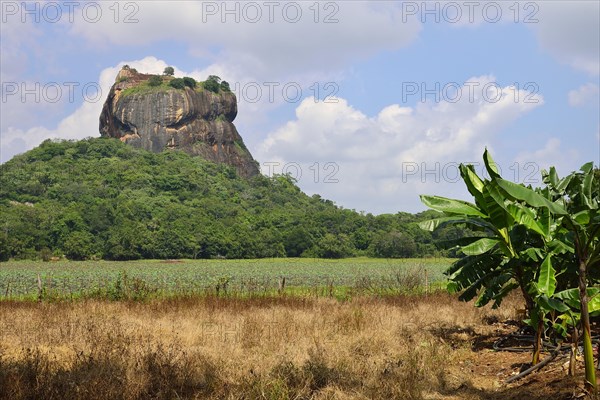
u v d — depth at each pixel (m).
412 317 15.45
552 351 9.71
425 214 137.38
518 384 8.55
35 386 7.74
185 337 12.17
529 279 9.77
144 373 8.46
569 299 8.47
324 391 7.98
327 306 18.25
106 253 112.44
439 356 10.37
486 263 10.49
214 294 23.69
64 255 109.88
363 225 131.12
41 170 143.38
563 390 7.55
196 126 185.88
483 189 8.69
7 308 17.80
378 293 24.64
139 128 180.88
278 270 70.94
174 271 68.12
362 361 9.59
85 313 16.42
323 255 121.75
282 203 160.12
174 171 151.00
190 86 192.62
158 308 17.66
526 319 10.45
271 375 8.58
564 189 11.09
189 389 8.48
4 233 106.31
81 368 8.71
